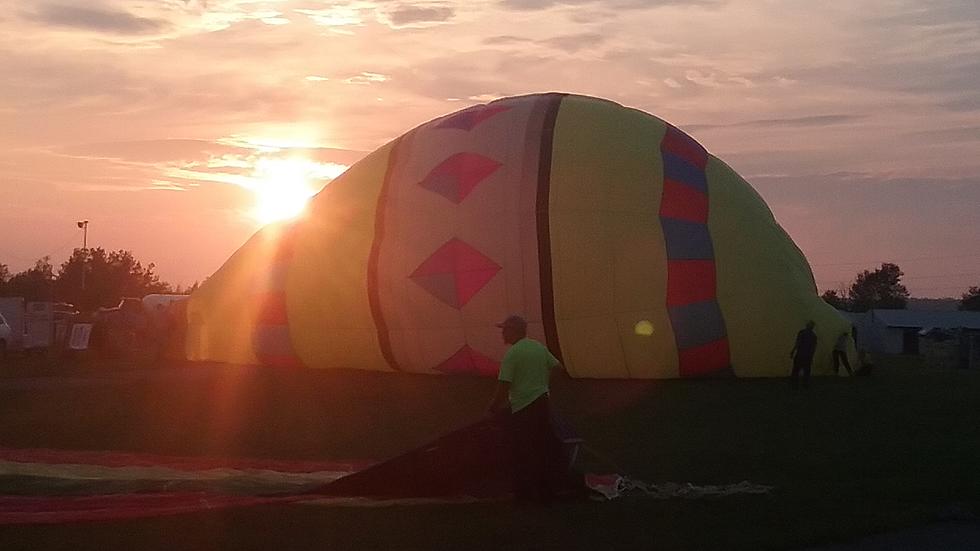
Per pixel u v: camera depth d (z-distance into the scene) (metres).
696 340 23.89
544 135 25.11
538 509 9.85
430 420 17.16
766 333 24.48
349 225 26.67
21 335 39.62
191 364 29.20
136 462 12.87
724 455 13.66
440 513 9.65
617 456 13.52
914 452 14.12
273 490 10.89
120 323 36.88
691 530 9.02
